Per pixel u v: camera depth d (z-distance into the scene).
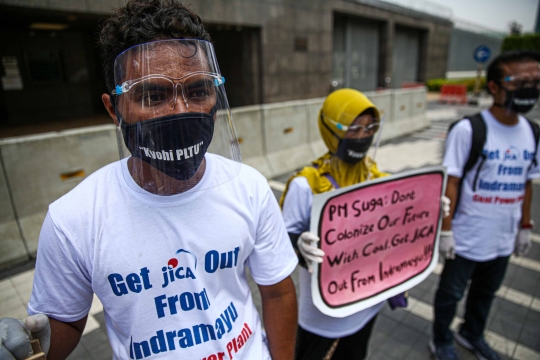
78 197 0.90
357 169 1.78
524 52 1.93
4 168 3.60
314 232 1.50
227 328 0.99
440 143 8.88
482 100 18.69
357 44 17.77
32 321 0.77
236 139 1.08
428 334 2.61
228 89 12.69
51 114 11.03
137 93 0.84
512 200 2.06
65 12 7.34
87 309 0.98
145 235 0.88
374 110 1.66
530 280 3.26
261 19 10.98
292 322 1.18
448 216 2.06
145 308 0.89
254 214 1.03
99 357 2.41
